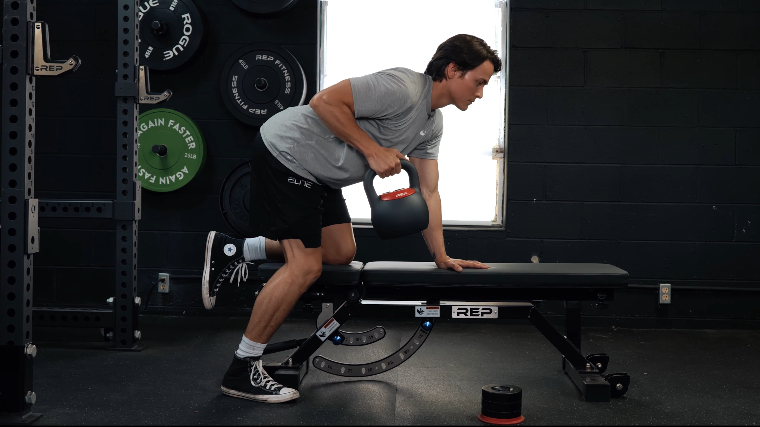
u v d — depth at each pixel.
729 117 3.34
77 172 3.49
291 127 1.99
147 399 2.05
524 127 3.40
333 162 1.98
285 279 1.99
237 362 2.05
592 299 2.09
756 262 3.35
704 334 3.23
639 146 3.37
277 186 2.00
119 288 2.75
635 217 3.38
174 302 3.48
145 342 2.90
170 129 3.30
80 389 2.15
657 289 3.36
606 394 2.08
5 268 1.78
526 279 2.01
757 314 3.35
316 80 3.43
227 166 3.46
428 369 2.49
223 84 3.33
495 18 3.48
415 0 3.49
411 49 3.51
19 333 1.79
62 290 3.49
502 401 1.85
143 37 3.33
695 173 3.36
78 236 3.48
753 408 2.04
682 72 3.34
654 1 3.34
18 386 1.79
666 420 1.91
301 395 2.12
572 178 3.39
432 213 2.16
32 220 1.80
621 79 3.36
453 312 2.12
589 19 3.36
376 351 2.78
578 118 3.38
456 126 3.50
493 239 3.42
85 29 3.46
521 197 3.41
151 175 3.31
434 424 1.85
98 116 3.48
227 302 3.47
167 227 3.48
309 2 3.42
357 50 3.52
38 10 3.46
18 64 1.76
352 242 2.26
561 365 2.57
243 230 3.31
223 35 3.45
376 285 2.08
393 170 1.89
